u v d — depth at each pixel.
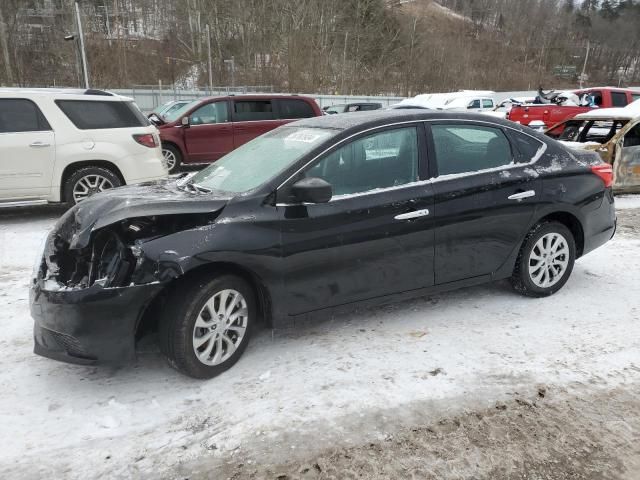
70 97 7.35
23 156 7.02
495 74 61.06
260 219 3.24
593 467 2.52
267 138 4.18
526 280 4.40
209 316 3.20
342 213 3.47
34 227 7.21
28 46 38.69
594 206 4.56
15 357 3.58
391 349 3.63
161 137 11.20
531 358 3.50
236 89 34.53
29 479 2.45
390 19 54.34
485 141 4.15
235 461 2.55
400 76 50.94
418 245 3.78
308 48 45.44
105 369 3.41
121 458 2.58
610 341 3.74
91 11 46.44
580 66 78.62
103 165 7.55
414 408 2.95
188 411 2.95
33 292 3.18
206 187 3.73
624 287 4.80
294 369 3.38
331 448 2.63
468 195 3.92
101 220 3.08
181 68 46.84
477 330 3.92
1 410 2.97
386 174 3.71
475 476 2.45
